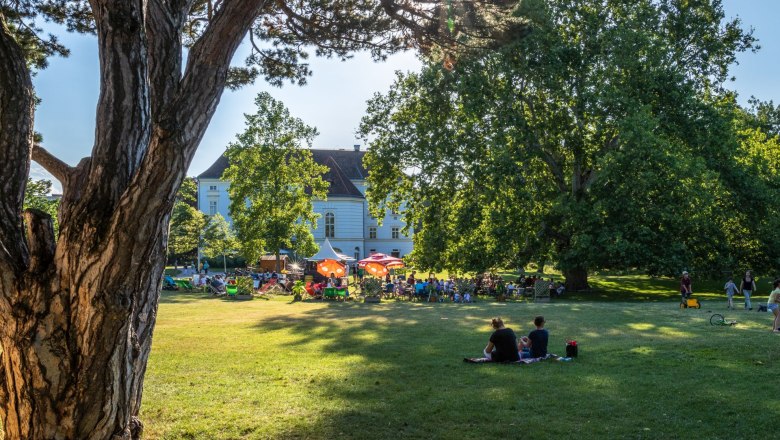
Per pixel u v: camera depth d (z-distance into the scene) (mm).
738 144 37656
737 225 37750
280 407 9695
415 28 9430
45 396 5750
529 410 9336
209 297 37969
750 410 9078
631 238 33594
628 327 19828
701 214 34438
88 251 5504
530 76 35594
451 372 12398
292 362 13875
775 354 13453
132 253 5531
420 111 38656
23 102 5910
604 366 12789
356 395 10453
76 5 10602
